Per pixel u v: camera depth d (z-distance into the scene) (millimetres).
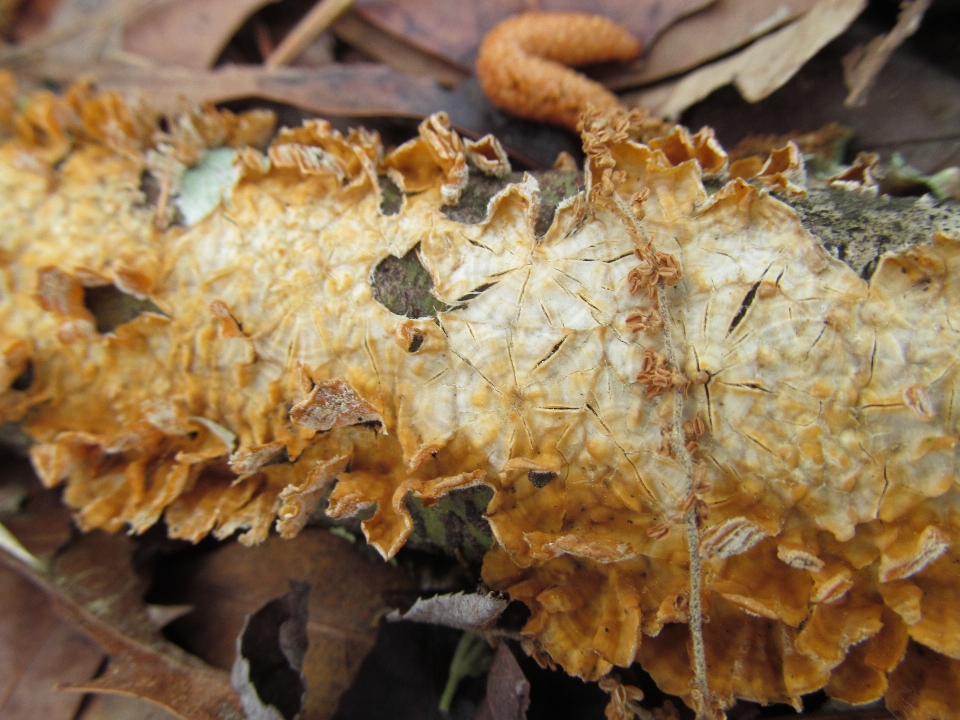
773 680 57
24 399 66
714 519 55
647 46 87
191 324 63
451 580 77
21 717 73
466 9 90
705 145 61
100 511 69
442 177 64
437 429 58
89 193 66
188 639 77
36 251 65
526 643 66
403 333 57
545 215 61
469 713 73
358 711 74
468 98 90
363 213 62
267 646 70
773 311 53
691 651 58
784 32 78
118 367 65
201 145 72
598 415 55
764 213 54
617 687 62
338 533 79
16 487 80
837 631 53
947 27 74
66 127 68
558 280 56
